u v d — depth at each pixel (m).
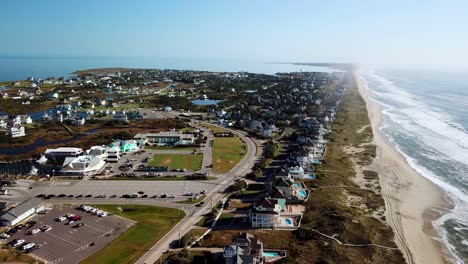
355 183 145.75
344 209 118.50
